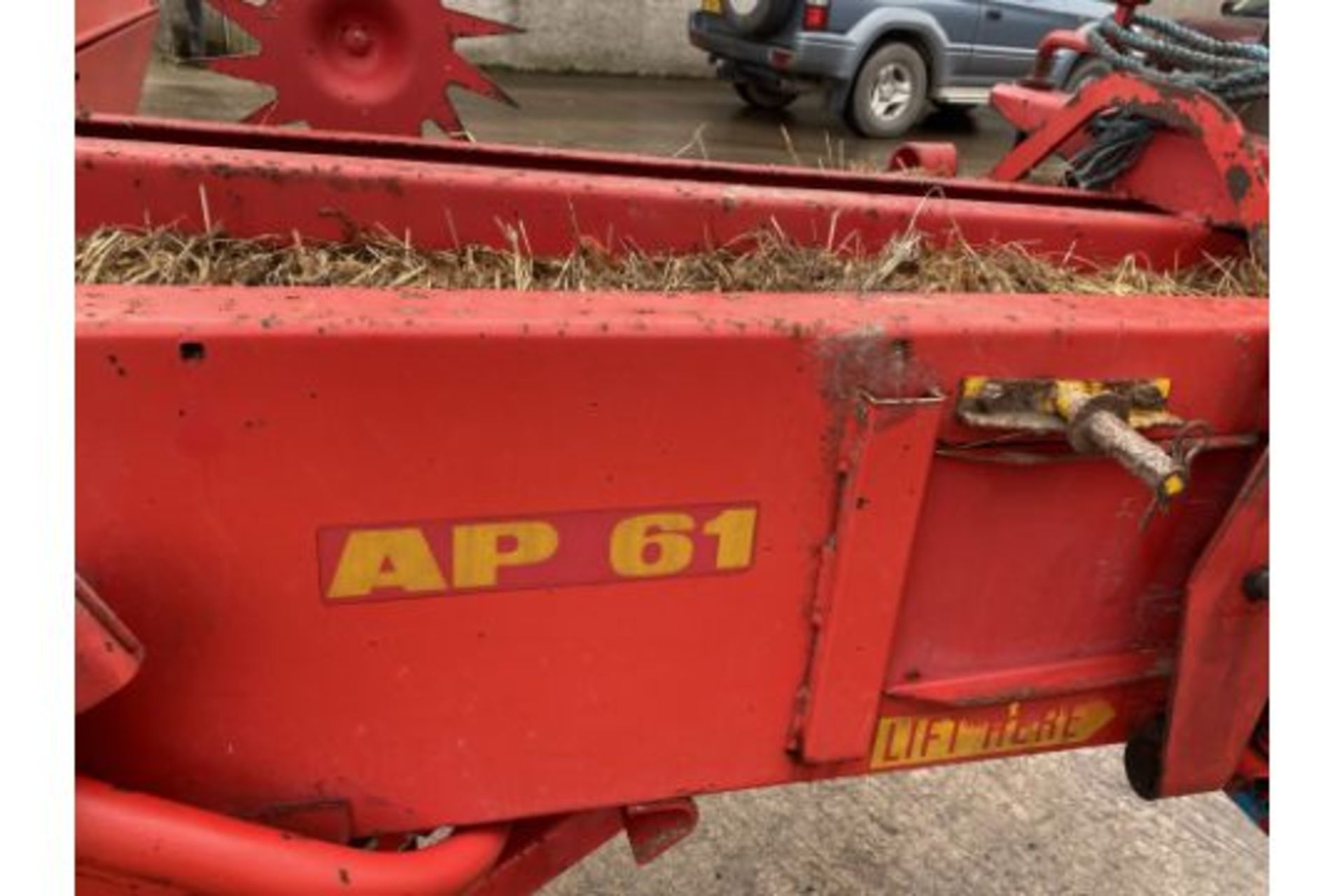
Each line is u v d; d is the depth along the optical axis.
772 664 1.16
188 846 0.93
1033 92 2.48
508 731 1.10
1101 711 1.39
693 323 0.98
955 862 2.12
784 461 1.06
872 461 1.06
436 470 0.96
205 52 7.75
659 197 1.52
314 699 1.03
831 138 8.10
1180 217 1.79
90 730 0.99
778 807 2.22
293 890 0.97
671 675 1.13
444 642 1.04
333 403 0.90
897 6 7.87
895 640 1.23
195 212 1.40
